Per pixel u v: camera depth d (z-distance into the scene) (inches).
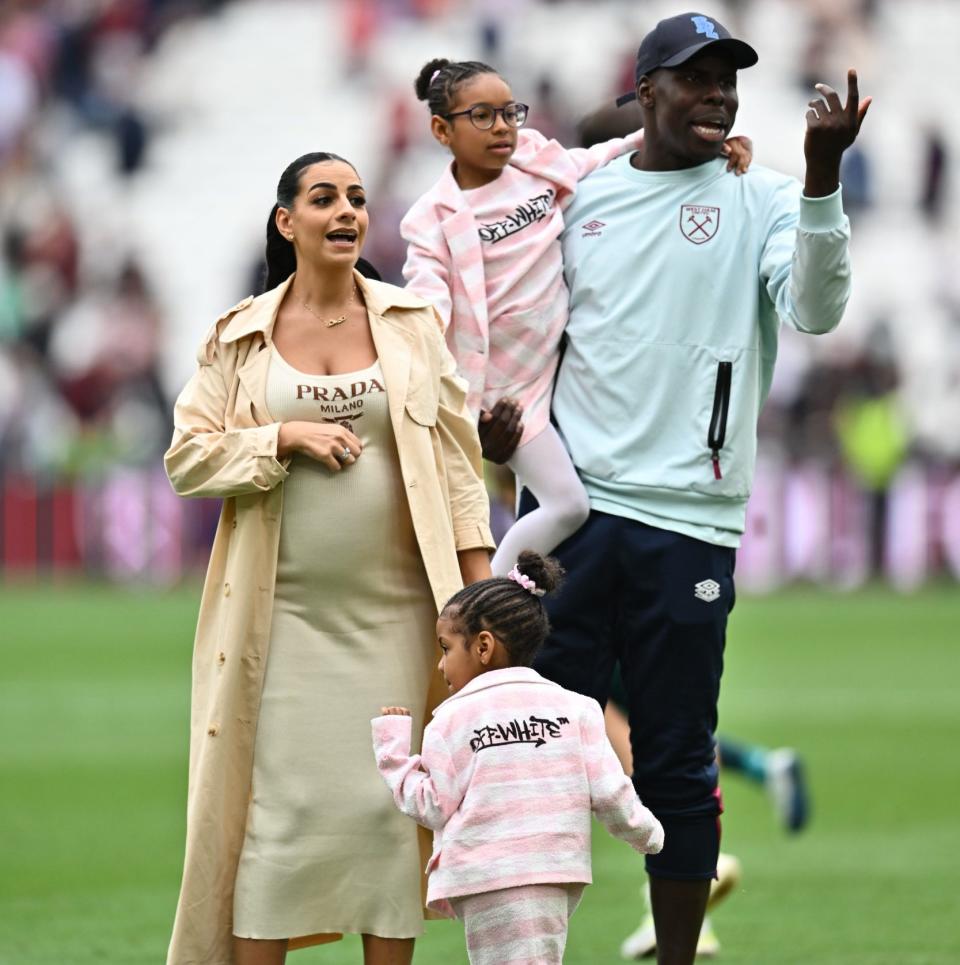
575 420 892.6
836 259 804.6
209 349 828.0
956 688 2181.3
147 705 2025.1
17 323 3818.9
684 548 868.6
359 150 4215.1
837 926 1077.8
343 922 804.0
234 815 808.9
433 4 4370.1
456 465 837.2
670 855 869.2
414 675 818.8
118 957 999.0
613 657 893.8
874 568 3412.9
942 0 4350.4
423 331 829.2
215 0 4468.5
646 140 898.1
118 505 3462.1
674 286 876.6
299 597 810.8
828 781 1595.7
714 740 884.6
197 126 4333.2
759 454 3380.9
